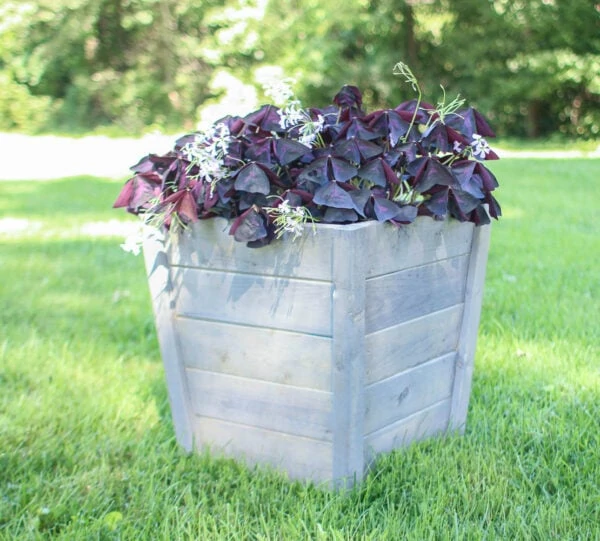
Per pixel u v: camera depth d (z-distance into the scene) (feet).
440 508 5.34
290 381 5.65
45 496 5.73
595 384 7.65
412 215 5.34
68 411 7.24
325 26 45.65
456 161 5.97
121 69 51.55
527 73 46.65
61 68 50.62
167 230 5.84
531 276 11.96
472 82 49.08
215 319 5.87
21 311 10.62
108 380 8.09
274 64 45.83
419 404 6.29
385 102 49.19
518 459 6.06
